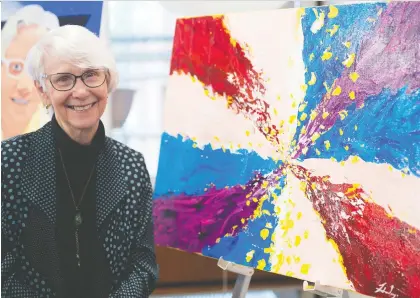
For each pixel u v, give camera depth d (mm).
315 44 1690
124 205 1604
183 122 2055
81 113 1509
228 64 1919
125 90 3219
